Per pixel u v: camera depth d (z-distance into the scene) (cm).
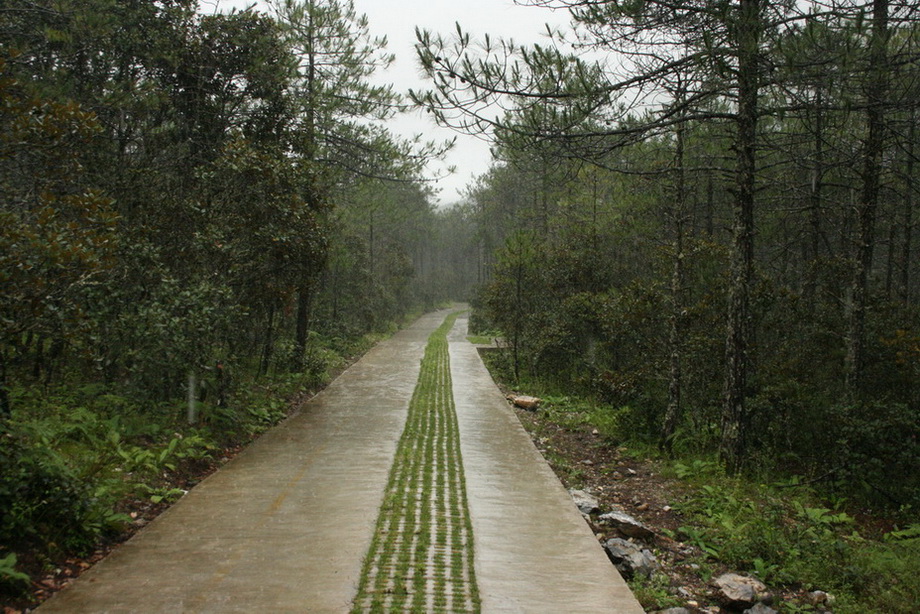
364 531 519
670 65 663
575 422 1088
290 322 1633
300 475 686
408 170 1507
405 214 2962
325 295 2220
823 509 657
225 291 841
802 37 575
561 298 1531
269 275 1034
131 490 584
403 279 3662
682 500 686
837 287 998
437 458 788
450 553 479
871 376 904
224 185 910
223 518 542
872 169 859
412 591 411
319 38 1400
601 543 535
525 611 389
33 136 529
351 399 1212
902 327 929
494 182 3184
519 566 458
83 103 924
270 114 1229
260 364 1223
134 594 394
